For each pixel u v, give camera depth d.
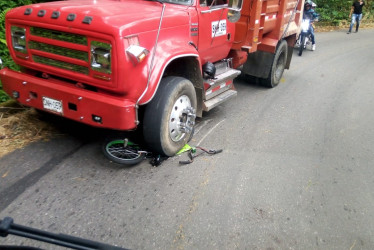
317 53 11.62
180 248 2.85
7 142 4.21
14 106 4.96
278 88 7.58
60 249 2.73
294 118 5.84
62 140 4.40
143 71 3.46
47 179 3.61
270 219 3.29
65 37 3.50
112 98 3.44
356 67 9.85
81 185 3.56
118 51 3.22
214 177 3.89
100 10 3.61
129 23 3.33
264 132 5.19
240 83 7.82
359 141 5.12
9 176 3.60
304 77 8.58
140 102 3.52
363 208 3.57
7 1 6.29
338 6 18.80
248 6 5.57
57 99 3.68
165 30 3.84
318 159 4.49
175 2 4.45
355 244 3.07
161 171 3.93
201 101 4.70
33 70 4.11
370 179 4.12
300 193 3.73
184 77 4.55
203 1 4.55
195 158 4.27
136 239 2.90
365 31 17.36
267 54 7.06
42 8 3.65
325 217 3.39
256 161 4.31
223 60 5.70
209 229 3.09
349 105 6.68
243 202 3.50
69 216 3.11
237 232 3.08
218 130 5.14
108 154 3.93
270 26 6.61
